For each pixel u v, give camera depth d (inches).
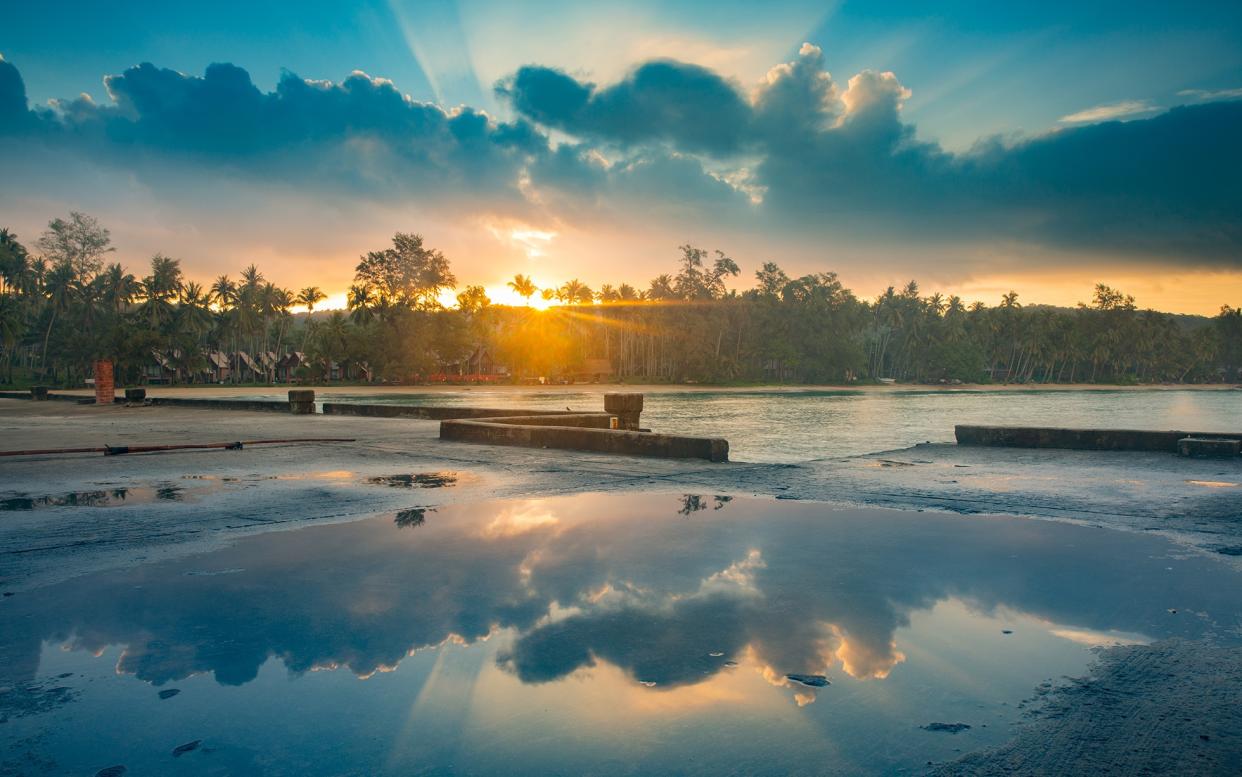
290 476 415.2
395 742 108.7
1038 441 538.6
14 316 4340.6
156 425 885.2
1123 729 110.5
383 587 190.9
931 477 398.6
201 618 166.6
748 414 2071.9
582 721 115.0
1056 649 144.0
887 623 159.9
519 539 248.7
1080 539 245.1
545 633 155.3
